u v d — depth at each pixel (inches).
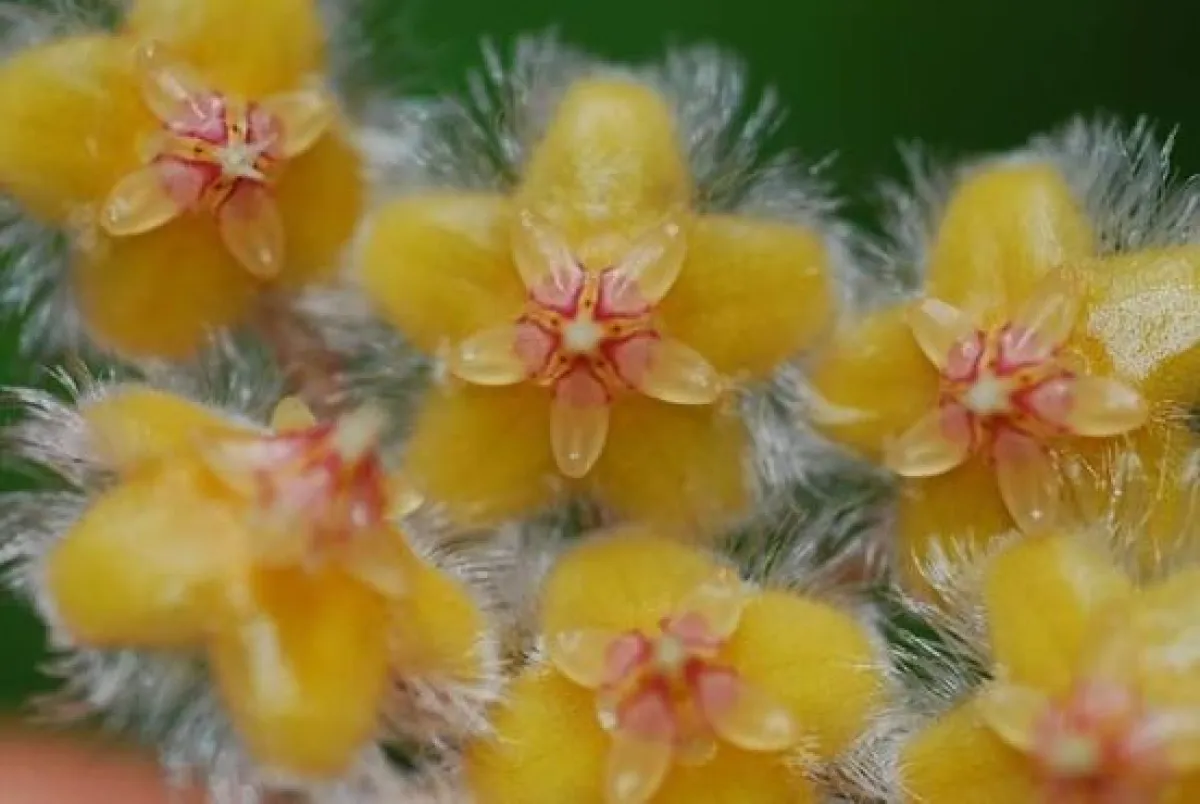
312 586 4.4
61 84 4.6
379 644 4.4
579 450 4.5
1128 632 4.4
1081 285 4.6
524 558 4.5
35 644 4.9
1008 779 4.4
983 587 4.5
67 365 4.6
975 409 4.5
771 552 4.6
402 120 4.6
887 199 4.8
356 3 4.7
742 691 4.5
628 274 4.5
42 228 4.6
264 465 4.4
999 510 4.6
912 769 4.5
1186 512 4.5
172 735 4.5
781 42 5.0
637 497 4.6
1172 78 5.1
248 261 4.6
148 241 4.6
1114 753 4.4
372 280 4.6
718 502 4.6
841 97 5.1
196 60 4.6
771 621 4.5
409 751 4.5
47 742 4.8
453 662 4.5
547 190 4.6
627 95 4.6
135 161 4.6
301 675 4.4
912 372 4.6
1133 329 4.6
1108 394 4.5
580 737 4.5
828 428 4.6
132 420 4.5
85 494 4.5
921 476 4.6
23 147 4.5
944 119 5.1
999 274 4.6
